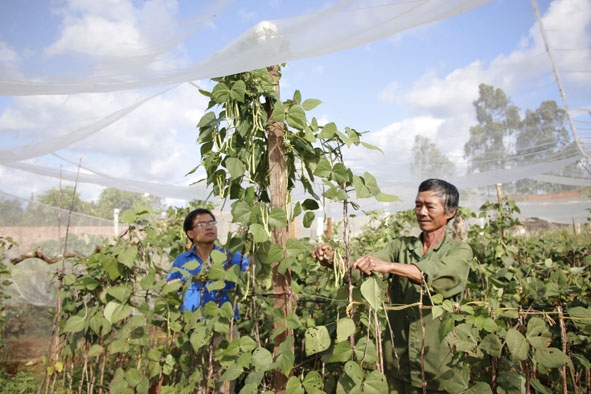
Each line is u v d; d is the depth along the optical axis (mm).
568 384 2783
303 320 2404
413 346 2010
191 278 2061
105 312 2164
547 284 2555
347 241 1751
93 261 2488
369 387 1564
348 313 1714
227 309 1839
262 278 1892
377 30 2143
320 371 2299
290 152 1899
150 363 2180
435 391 1960
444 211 2033
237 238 1840
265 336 2912
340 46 2201
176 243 3902
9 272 4500
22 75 2281
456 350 1756
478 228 4109
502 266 3691
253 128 1779
